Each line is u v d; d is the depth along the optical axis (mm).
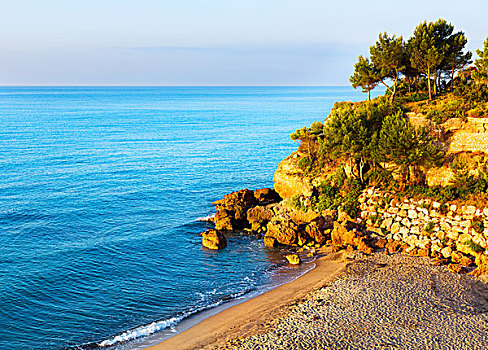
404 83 84062
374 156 54875
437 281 40219
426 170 55031
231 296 39906
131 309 37531
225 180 85750
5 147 115688
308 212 58156
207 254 49812
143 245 52062
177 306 38156
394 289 38906
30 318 35719
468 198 50156
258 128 176250
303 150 67000
